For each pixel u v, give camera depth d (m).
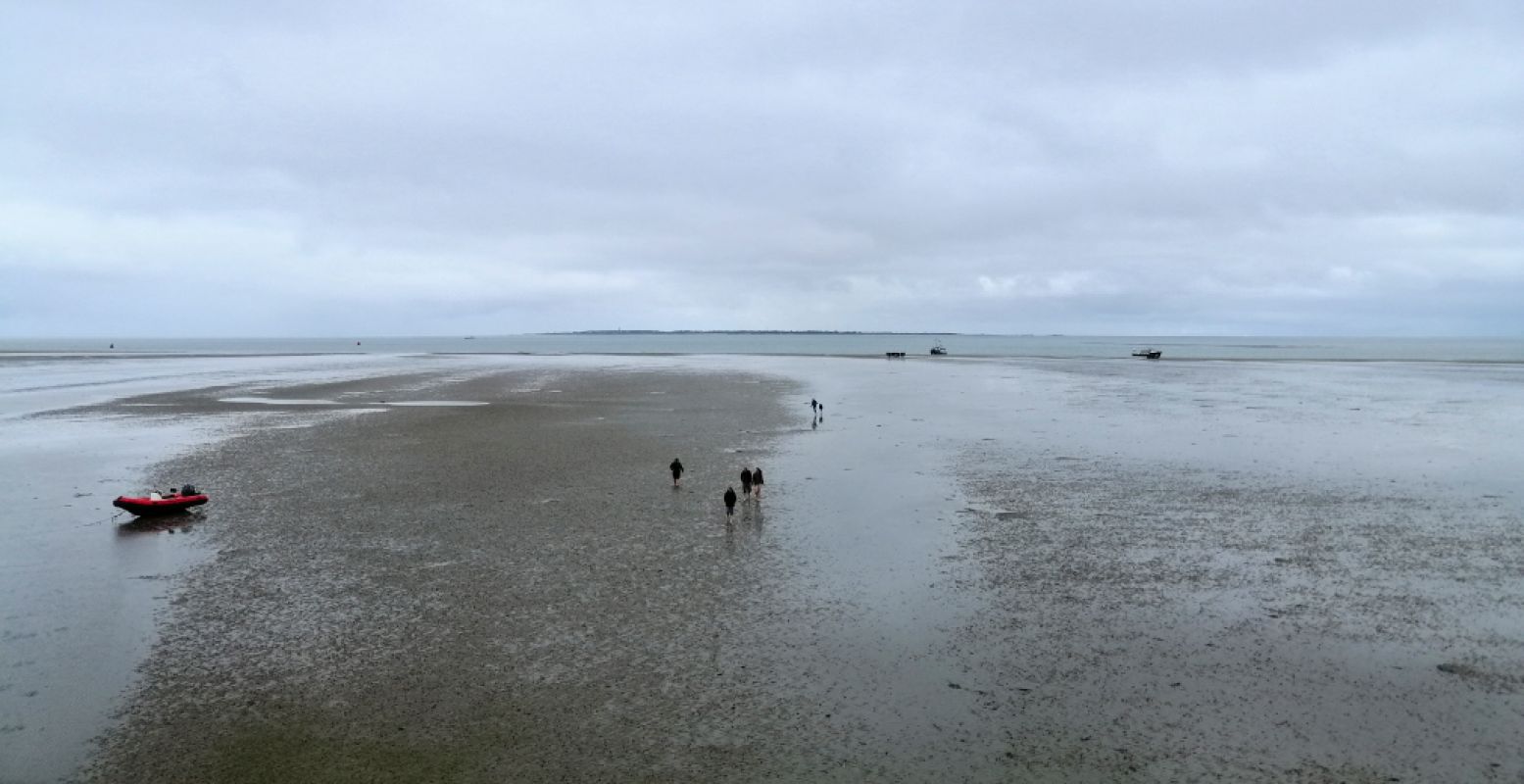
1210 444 39.25
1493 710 13.21
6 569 20.47
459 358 145.62
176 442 39.81
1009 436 42.00
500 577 19.75
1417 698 13.66
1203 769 11.70
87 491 29.19
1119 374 93.19
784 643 15.97
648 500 27.67
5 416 50.44
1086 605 17.86
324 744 12.42
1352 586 18.94
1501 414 51.66
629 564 20.70
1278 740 12.44
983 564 20.75
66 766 11.84
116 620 17.16
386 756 12.11
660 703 13.65
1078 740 12.48
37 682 14.41
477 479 30.88
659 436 41.94
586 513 25.91
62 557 21.44
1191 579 19.45
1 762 11.91
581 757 12.09
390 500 27.55
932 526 24.33
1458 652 15.40
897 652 15.55
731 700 13.75
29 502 27.58
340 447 38.22
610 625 16.84
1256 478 31.05
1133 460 35.00
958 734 12.66
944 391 69.88
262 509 26.41
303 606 17.94
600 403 59.12
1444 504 26.95
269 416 50.22
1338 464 34.03
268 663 15.10
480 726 12.93
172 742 12.48
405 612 17.58
